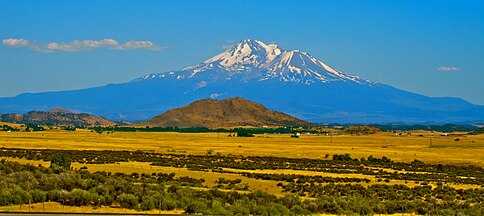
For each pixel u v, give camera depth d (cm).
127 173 15212
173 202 9856
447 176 17950
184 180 14288
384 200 12238
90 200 9769
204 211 9581
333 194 12812
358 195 12569
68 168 14450
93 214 8762
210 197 10756
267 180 14825
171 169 16762
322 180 15188
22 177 10919
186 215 9100
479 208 11169
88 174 12669
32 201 9700
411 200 12138
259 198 11000
